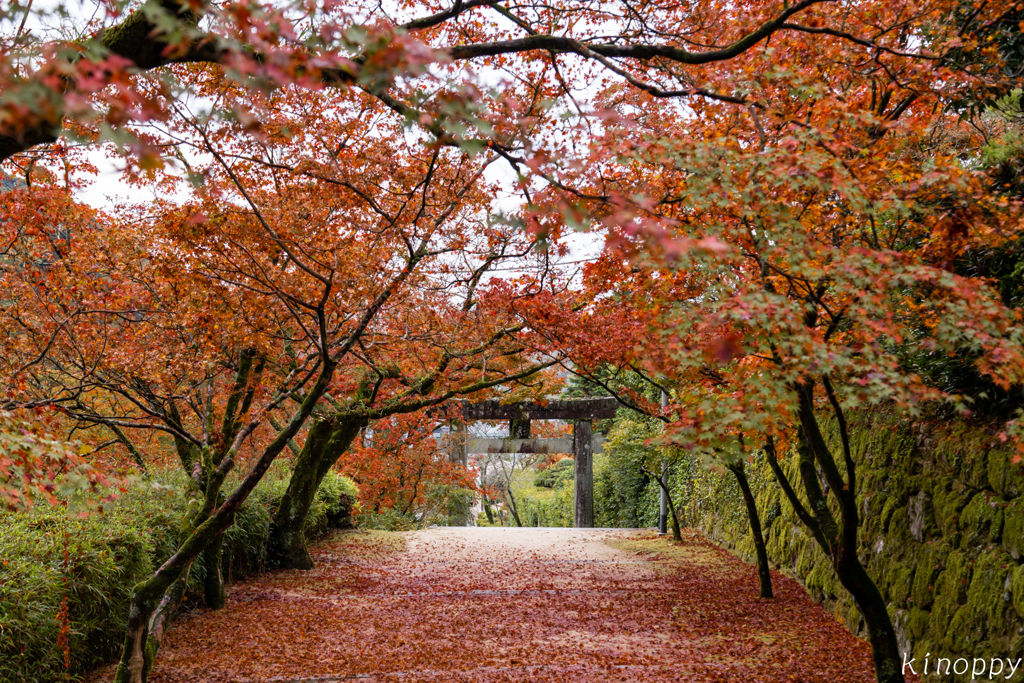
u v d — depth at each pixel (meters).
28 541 5.53
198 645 7.46
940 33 5.03
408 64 1.91
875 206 3.45
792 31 4.97
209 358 6.33
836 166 3.39
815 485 5.51
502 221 2.77
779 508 11.98
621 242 2.83
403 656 7.01
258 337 6.21
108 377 6.43
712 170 3.47
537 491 32.91
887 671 4.64
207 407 7.39
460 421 18.03
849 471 4.43
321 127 4.84
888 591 7.17
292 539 12.32
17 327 6.26
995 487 5.63
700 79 4.76
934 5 4.82
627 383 18.97
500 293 7.10
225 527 5.20
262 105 2.06
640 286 4.68
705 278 3.74
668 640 7.56
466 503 23.81
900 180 3.80
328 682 6.17
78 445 3.78
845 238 4.56
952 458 6.43
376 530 17.22
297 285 5.73
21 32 3.16
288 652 7.18
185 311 6.25
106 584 6.07
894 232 4.85
